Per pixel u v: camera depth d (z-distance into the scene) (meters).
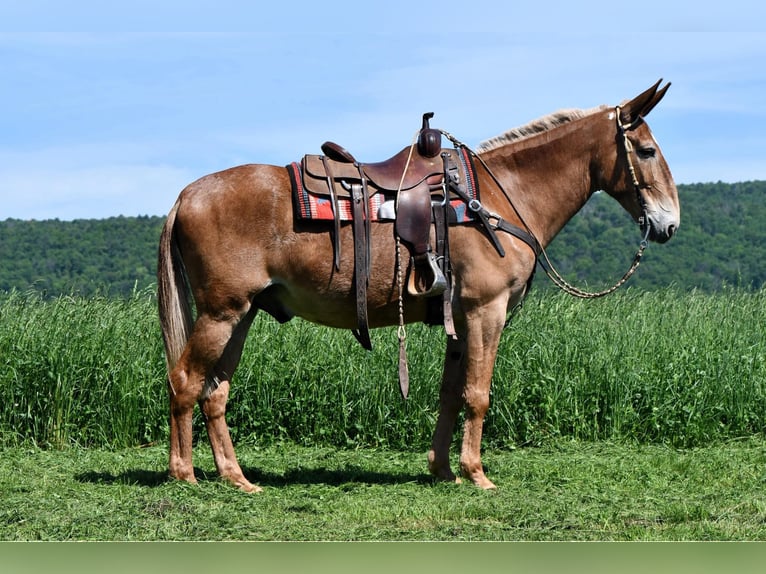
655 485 7.35
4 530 5.73
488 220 6.97
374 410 9.60
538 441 9.55
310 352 9.80
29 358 9.41
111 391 9.48
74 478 7.44
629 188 7.45
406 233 6.78
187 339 6.87
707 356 10.34
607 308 11.52
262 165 6.91
